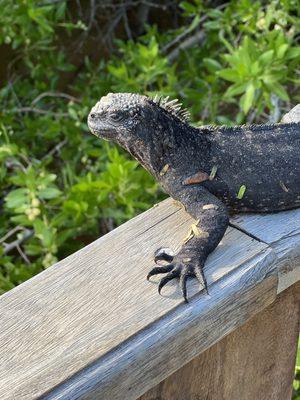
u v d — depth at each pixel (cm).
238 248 103
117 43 221
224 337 101
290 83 192
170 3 242
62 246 188
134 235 104
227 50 209
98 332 93
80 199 172
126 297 96
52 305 96
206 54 212
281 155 113
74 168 197
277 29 183
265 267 100
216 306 96
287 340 108
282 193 112
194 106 193
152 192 179
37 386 88
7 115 203
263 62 166
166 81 219
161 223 107
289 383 112
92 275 99
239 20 194
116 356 91
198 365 101
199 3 205
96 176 183
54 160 217
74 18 244
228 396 106
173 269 99
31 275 179
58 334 93
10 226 215
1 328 94
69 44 243
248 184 112
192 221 107
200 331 96
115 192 171
